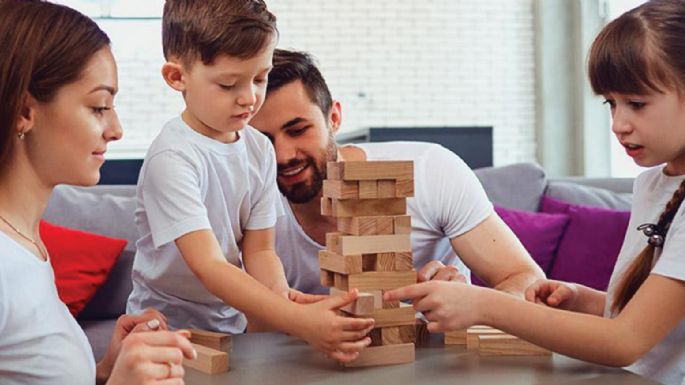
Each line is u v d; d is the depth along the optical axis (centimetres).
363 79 695
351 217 127
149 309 144
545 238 322
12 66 113
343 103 695
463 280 155
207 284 142
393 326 125
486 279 189
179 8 147
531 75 700
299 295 144
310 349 135
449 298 125
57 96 116
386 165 127
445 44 696
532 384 113
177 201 148
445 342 138
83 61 117
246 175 164
